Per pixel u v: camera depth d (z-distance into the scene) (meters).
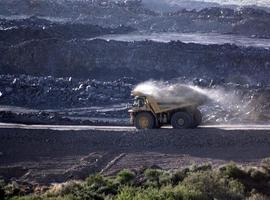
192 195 59.84
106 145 107.25
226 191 62.72
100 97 172.50
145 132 108.44
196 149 102.75
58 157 104.12
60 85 185.12
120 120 139.88
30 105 171.25
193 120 110.56
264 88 170.62
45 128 117.62
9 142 112.12
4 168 98.75
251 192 65.19
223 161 94.62
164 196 59.44
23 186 75.62
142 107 112.75
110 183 68.25
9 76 196.50
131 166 95.19
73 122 132.62
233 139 104.88
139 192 61.50
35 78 193.25
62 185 69.38
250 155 98.44
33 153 106.88
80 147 107.81
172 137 106.12
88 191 64.62
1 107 167.75
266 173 72.12
